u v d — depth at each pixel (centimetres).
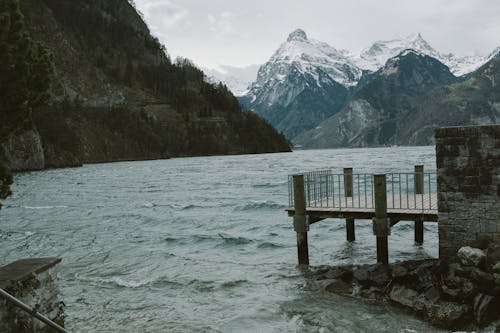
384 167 7712
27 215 3294
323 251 1897
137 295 1380
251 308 1243
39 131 14438
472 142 1197
